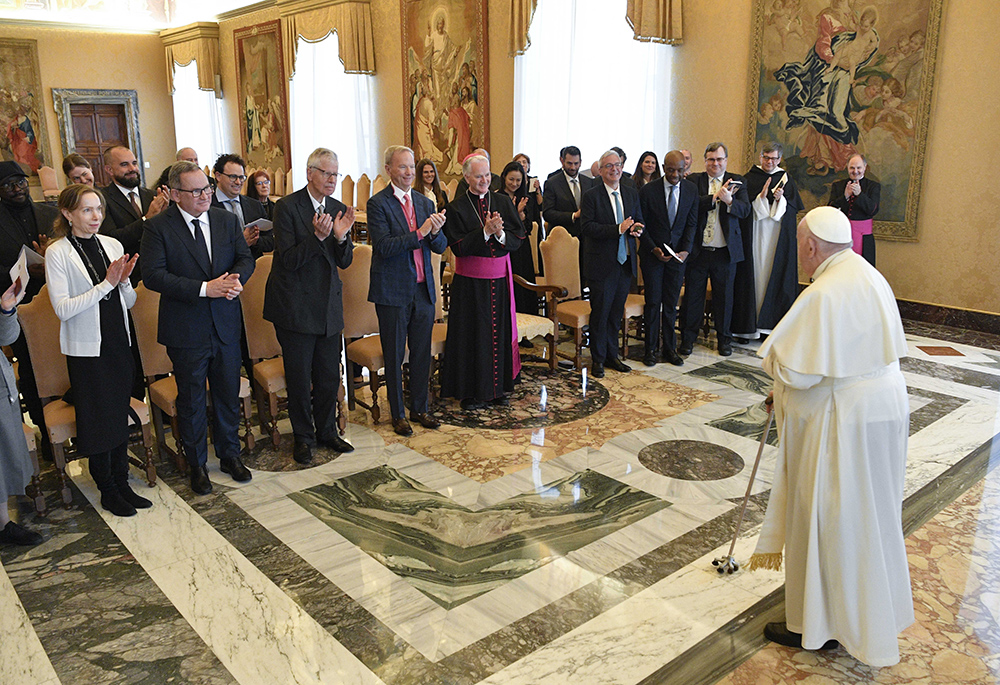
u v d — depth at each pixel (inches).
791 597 108.7
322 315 173.2
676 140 366.3
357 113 551.8
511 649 113.3
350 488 167.0
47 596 127.5
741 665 109.6
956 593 126.5
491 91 458.6
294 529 149.6
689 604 124.2
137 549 142.5
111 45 706.8
